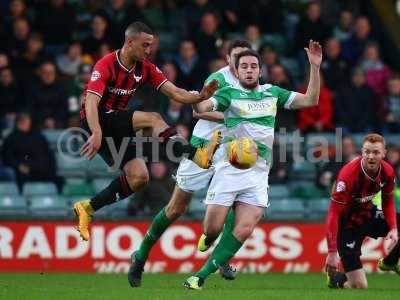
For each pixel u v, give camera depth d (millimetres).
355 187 30000
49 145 47344
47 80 47781
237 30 54094
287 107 29078
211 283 34594
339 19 57938
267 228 43125
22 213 45250
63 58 50156
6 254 42156
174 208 30938
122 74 28156
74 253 42344
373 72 52656
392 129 51000
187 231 42719
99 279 36625
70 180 47250
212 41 50406
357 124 50000
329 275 31688
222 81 29016
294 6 59406
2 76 48375
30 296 26031
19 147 45562
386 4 60312
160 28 55469
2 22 50500
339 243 31969
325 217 45625
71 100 47281
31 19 54031
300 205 46469
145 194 44125
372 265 43250
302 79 53250
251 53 28344
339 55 51625
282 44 55562
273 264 43062
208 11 53125
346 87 50250
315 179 47562
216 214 28875
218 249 28734
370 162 29438
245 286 33094
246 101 28531
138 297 25625
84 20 54500
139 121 27828
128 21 50250
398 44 58781
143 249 30891
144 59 28469
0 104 48531
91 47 49688
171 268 42531
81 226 28984
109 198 29016
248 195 28828
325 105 48625
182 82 48219
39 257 42250
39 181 45875
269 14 55500
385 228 31766
